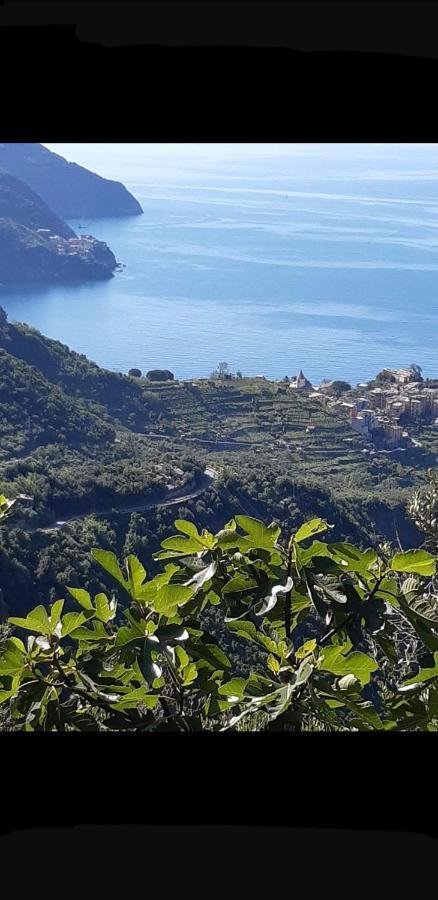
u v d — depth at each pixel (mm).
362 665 3135
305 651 3225
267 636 3426
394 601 3418
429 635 3365
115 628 3441
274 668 3268
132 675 3365
